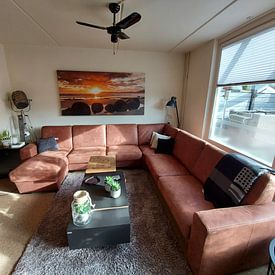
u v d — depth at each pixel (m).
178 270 1.43
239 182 1.54
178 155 2.87
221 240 1.22
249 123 2.36
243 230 1.25
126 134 3.64
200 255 1.26
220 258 1.28
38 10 2.02
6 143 3.04
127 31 2.62
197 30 2.57
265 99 2.11
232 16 2.12
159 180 2.19
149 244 1.66
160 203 2.29
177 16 2.13
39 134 3.77
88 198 1.56
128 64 3.77
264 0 1.77
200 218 1.26
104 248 1.61
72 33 2.74
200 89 3.37
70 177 2.93
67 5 1.91
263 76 2.11
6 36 2.87
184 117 4.08
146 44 3.27
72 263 1.47
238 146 2.59
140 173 3.13
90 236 1.48
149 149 3.36
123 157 3.16
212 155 2.09
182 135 2.99
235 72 2.57
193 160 2.43
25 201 2.31
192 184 2.07
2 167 2.94
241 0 1.78
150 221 1.96
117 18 2.21
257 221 1.27
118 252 1.58
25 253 1.55
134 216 2.04
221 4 1.86
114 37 2.05
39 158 2.75
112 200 1.79
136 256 1.54
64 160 2.85
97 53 3.61
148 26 2.44
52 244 1.65
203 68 3.25
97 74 3.66
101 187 2.00
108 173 2.31
